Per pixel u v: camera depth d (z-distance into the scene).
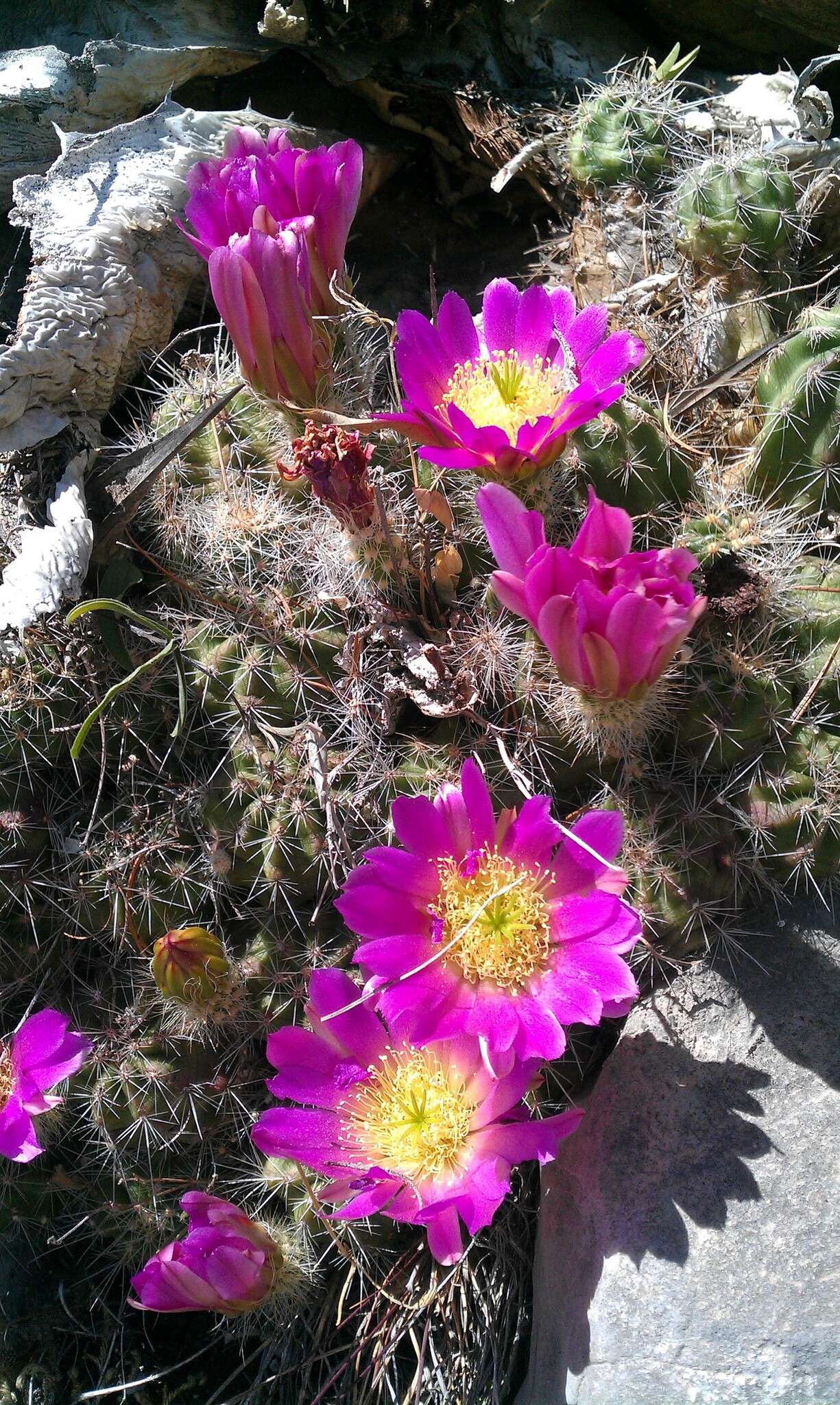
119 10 0.41
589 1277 0.28
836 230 0.40
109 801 0.33
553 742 0.30
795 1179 0.28
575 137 0.39
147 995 0.32
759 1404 0.26
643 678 0.25
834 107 0.44
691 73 0.44
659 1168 0.29
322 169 0.29
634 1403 0.27
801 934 0.31
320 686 0.31
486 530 0.25
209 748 0.32
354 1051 0.28
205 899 0.32
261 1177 0.31
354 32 0.41
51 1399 0.33
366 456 0.27
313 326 0.29
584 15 0.44
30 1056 0.29
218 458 0.32
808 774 0.30
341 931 0.32
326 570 0.30
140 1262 0.34
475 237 0.45
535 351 0.29
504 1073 0.24
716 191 0.35
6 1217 0.33
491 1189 0.24
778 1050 0.29
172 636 0.31
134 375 0.37
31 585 0.30
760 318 0.36
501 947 0.25
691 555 0.24
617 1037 0.31
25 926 0.32
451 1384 0.32
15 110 0.38
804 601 0.31
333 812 0.29
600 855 0.25
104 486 0.33
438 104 0.43
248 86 0.43
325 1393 0.32
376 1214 0.31
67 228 0.35
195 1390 0.33
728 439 0.35
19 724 0.31
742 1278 0.27
